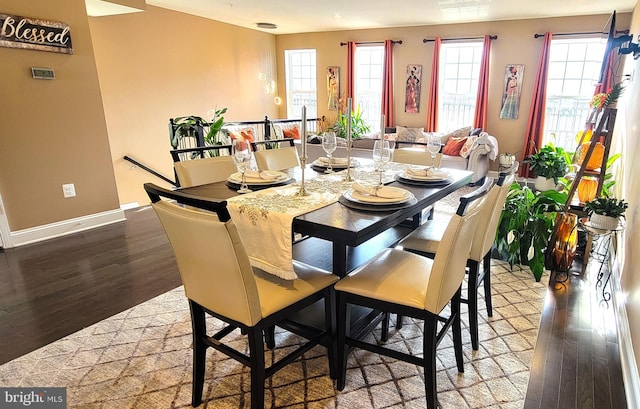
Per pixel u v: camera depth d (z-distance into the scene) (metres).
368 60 7.21
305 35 7.45
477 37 6.04
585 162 2.62
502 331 2.11
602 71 3.15
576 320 2.22
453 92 6.61
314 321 1.88
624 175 3.08
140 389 1.68
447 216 4.09
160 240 3.47
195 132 4.45
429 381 1.48
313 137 6.16
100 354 1.90
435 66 6.36
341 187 2.00
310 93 7.83
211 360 1.87
